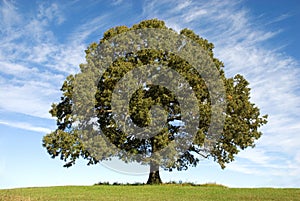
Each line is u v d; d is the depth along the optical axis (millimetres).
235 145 32469
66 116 32031
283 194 24562
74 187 28250
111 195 23500
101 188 27500
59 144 30781
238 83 34094
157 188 27625
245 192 25672
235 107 31828
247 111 32250
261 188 28359
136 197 22656
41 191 25500
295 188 28422
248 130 32219
